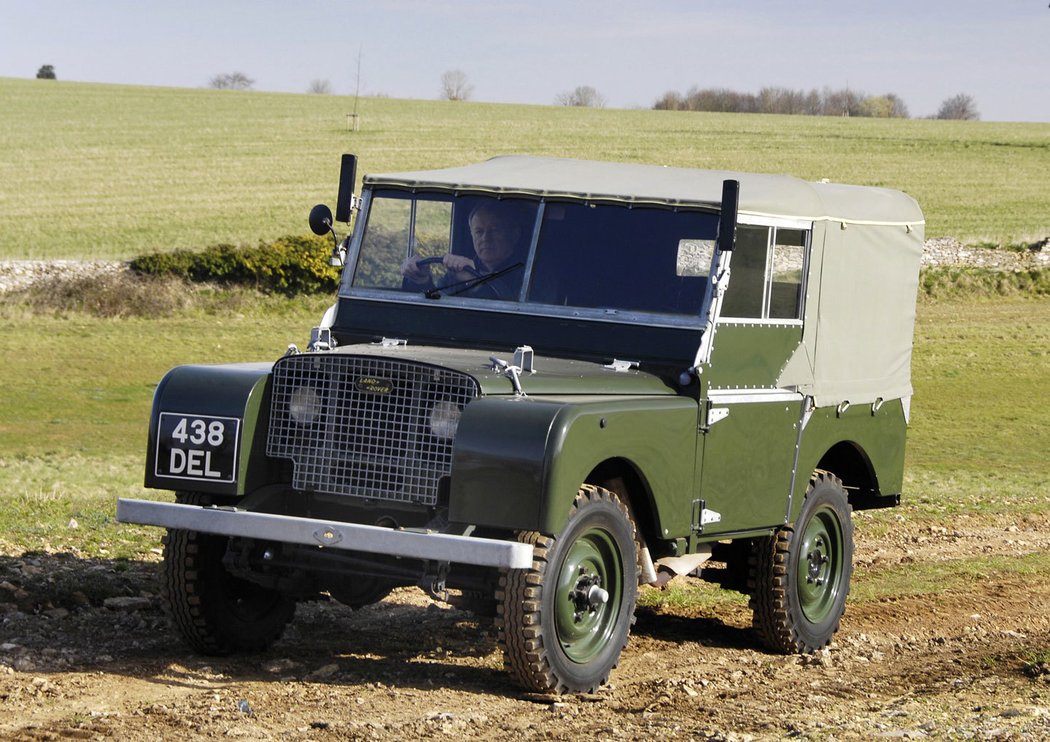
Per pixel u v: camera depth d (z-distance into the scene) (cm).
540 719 676
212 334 3797
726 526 826
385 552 664
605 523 728
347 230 4625
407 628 939
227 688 718
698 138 8250
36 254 4450
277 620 840
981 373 3766
